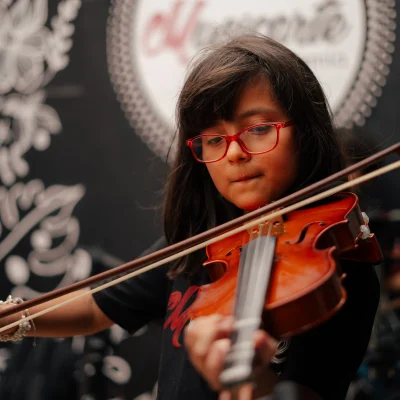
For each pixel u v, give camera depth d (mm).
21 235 5941
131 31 5723
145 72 5703
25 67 5957
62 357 5199
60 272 5863
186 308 2844
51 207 5918
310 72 2852
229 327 1979
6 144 5977
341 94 5316
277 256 2396
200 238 2660
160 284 3090
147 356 5527
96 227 5836
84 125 5863
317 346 2340
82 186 5867
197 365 1979
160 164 5684
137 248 5766
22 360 5223
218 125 2715
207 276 2887
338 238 2514
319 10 5336
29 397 5086
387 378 4410
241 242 2775
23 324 2959
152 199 5715
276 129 2643
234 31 4578
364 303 2502
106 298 3119
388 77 5262
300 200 2713
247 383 1773
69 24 5879
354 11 5297
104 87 5816
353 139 4191
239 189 2695
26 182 5957
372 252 2559
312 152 2781
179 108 2826
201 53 2973
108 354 5293
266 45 2756
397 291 4625
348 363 2383
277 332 2098
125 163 5785
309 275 2182
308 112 2709
